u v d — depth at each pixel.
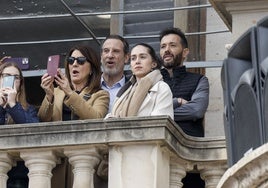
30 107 15.05
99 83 15.14
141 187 13.80
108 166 14.15
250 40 11.72
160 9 18.30
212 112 18.48
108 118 14.04
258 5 15.69
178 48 15.79
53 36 19.38
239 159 11.81
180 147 14.24
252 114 11.58
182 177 14.35
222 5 15.82
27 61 16.72
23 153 14.31
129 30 19.08
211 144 14.35
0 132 14.35
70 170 14.58
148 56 14.82
